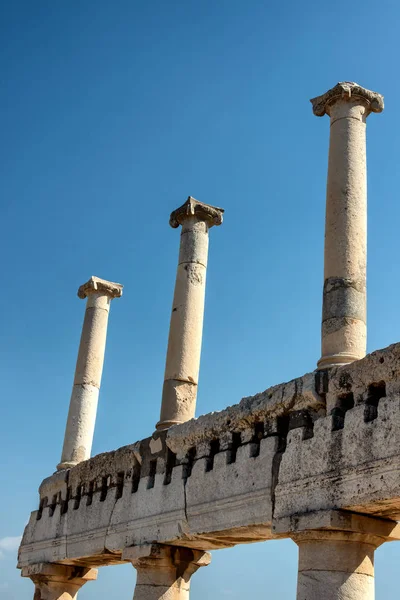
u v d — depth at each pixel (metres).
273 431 13.61
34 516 21.73
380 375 11.73
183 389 17.22
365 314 13.60
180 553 16.05
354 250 13.86
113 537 17.36
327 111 15.43
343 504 11.62
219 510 14.30
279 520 12.66
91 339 22.52
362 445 11.58
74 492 19.78
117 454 18.17
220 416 14.96
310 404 12.92
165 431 16.56
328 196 14.45
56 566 20.36
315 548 12.06
